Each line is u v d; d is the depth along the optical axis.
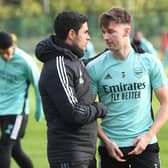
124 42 13.25
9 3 129.62
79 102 12.82
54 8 124.06
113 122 13.49
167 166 21.50
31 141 27.05
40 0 126.06
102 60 13.51
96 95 13.62
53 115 12.90
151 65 13.47
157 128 13.34
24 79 19.94
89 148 12.93
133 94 13.41
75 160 12.77
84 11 123.00
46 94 12.91
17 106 19.89
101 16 13.20
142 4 123.94
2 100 19.88
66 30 12.91
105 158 13.74
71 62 12.80
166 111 13.44
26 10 124.75
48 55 12.91
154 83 13.53
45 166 21.80
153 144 13.56
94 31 98.88
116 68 13.43
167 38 82.56
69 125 12.75
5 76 19.78
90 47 32.53
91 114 12.71
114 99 13.47
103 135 13.42
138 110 13.43
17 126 19.84
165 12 110.94
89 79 13.12
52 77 12.70
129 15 13.19
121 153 13.34
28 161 20.34
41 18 104.06
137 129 13.42
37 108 20.27
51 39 13.00
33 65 19.77
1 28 104.56
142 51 13.58
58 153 12.84
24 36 103.62
